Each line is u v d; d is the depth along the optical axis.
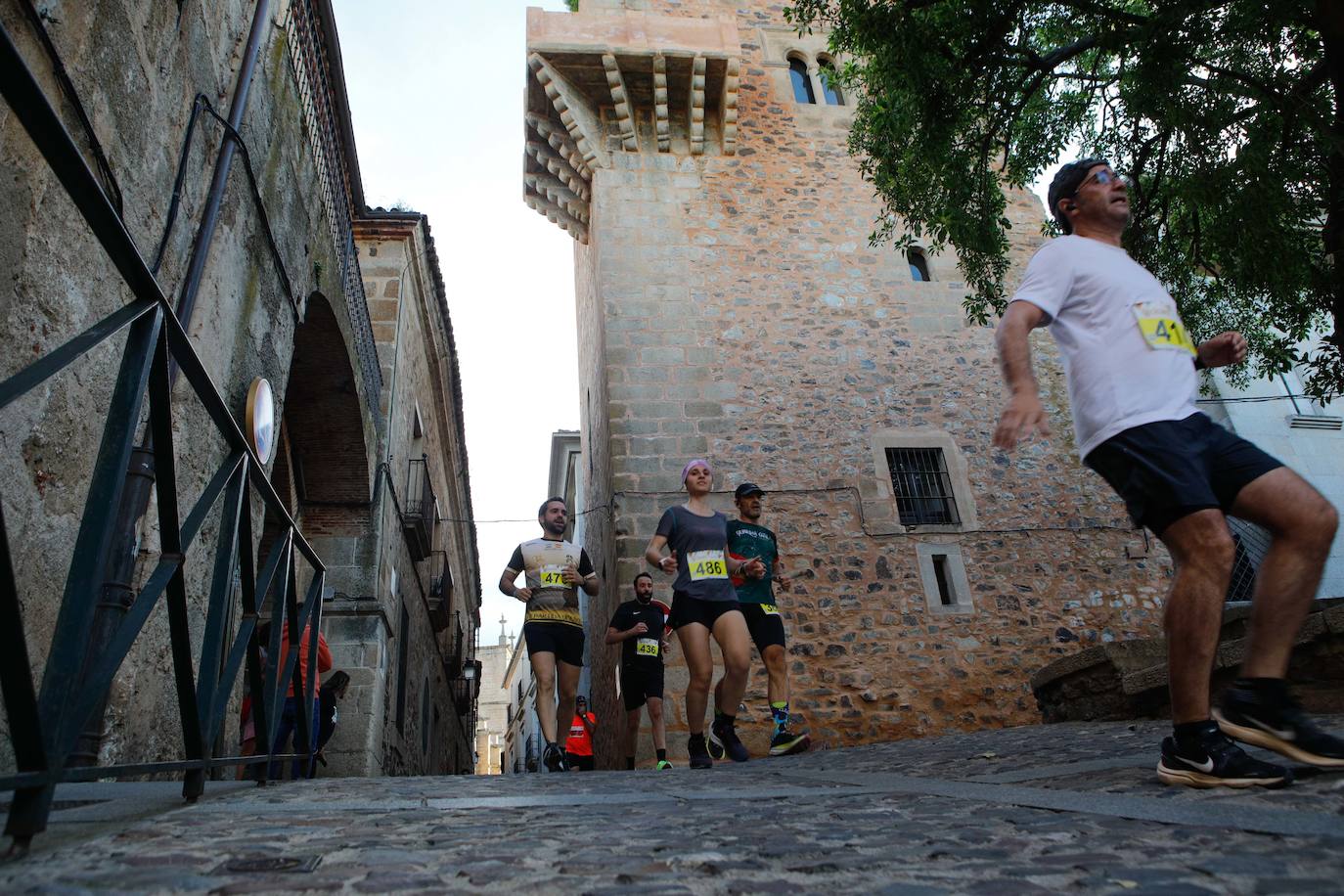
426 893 1.11
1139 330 2.24
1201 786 1.95
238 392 5.18
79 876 1.14
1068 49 8.43
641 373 10.66
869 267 11.84
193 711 2.16
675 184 12.04
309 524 8.91
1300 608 2.01
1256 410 13.07
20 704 1.30
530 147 13.27
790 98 13.10
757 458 10.35
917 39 8.30
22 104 1.33
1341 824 1.41
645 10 13.58
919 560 10.01
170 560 1.99
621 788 2.97
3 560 1.23
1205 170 7.52
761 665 9.10
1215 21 7.70
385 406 10.11
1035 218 12.88
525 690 33.28
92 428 3.45
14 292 2.86
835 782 3.09
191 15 4.37
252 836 1.59
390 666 9.51
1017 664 9.60
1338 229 7.70
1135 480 2.11
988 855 1.36
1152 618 10.04
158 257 4.01
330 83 7.54
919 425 10.88
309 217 6.94
